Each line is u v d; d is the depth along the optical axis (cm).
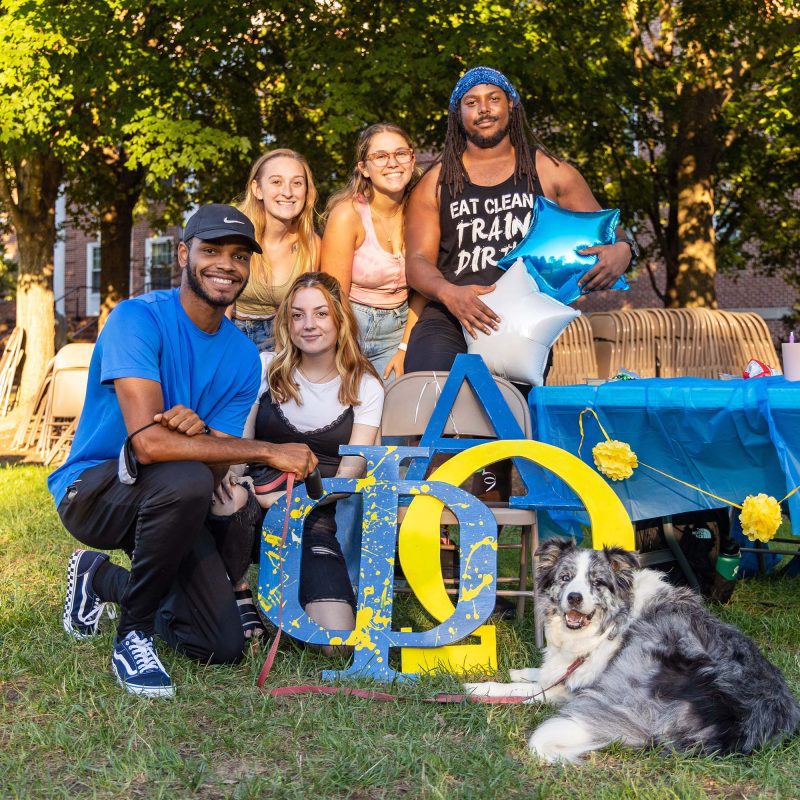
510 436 377
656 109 1370
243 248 322
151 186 1516
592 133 1432
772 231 1628
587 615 301
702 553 432
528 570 454
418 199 468
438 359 443
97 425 330
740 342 792
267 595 346
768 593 458
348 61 1131
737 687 266
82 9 1053
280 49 1318
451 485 346
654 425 355
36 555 506
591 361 787
